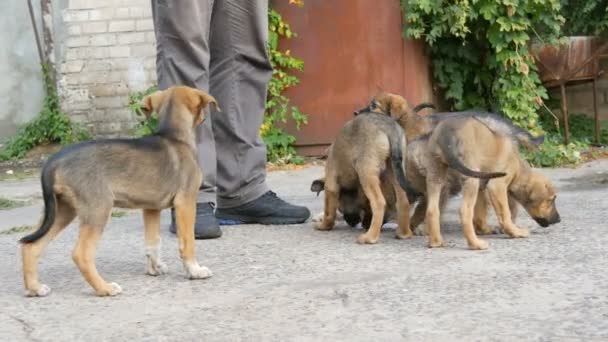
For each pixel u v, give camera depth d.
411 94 16.91
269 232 9.64
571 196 11.80
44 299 6.92
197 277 7.41
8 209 13.56
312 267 7.67
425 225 9.16
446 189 8.68
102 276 7.65
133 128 20.11
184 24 9.23
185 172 7.40
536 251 7.96
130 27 20.11
